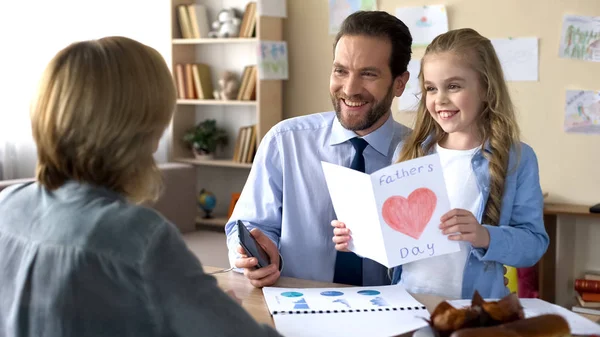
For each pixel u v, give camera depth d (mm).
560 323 1125
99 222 1023
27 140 4656
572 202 3643
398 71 1976
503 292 1748
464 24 3789
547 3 3596
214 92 4480
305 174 2047
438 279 1737
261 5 4078
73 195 1080
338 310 1445
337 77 1970
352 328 1331
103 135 1054
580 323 1300
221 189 4676
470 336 1069
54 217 1061
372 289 1621
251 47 4473
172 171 4109
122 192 1122
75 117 1050
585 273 3627
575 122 3594
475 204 1760
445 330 1149
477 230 1572
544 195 3598
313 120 2125
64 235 1032
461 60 1724
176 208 4148
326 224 2012
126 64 1068
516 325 1104
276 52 4172
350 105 1959
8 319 1052
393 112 3957
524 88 3682
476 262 1715
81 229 1025
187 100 4457
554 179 3670
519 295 3594
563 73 3598
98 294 1006
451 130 1765
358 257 1969
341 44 1946
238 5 4465
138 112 1068
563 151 3635
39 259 1037
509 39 3686
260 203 2090
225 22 4375
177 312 1009
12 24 4609
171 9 4465
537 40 3631
